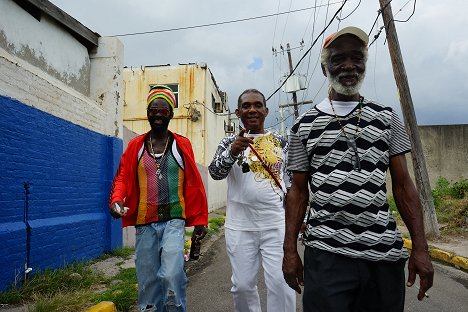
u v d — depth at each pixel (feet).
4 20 18.30
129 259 24.67
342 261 6.98
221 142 11.83
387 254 6.91
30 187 18.56
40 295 15.62
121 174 11.68
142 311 11.25
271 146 11.59
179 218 11.55
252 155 11.33
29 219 18.47
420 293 7.02
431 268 6.84
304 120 7.62
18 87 17.78
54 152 20.75
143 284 11.41
